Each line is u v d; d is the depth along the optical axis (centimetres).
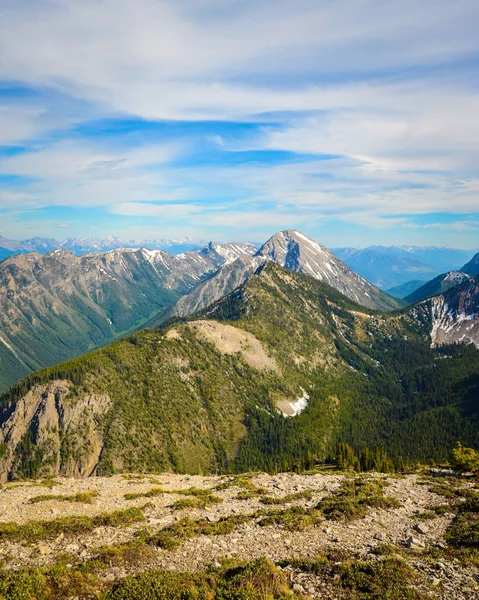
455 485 5172
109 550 2686
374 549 2831
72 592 2152
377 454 11000
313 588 2253
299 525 3356
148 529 3303
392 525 3481
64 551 2812
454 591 2203
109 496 4462
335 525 3434
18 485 5150
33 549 2820
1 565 2545
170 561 2664
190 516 3725
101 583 2308
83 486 5125
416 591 2159
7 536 2994
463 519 3559
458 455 6284
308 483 5322
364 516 3691
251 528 3347
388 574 2341
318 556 2708
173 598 2052
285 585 2225
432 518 3662
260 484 5328
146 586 2141
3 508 3878
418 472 6488
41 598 2059
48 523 3238
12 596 2006
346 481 5350
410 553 2798
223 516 3706
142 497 4431
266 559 2434
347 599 2122
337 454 12706
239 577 2233
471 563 2592
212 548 2900
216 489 4978
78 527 3203
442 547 2911
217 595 2092
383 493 4659
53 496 4250
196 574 2350
